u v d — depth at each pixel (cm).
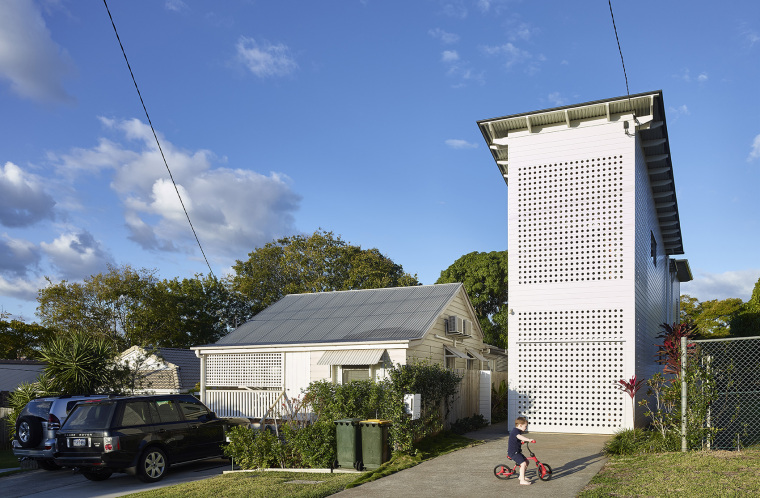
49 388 1806
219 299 4656
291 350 1930
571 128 1636
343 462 1137
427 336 1898
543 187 1647
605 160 1592
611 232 1566
